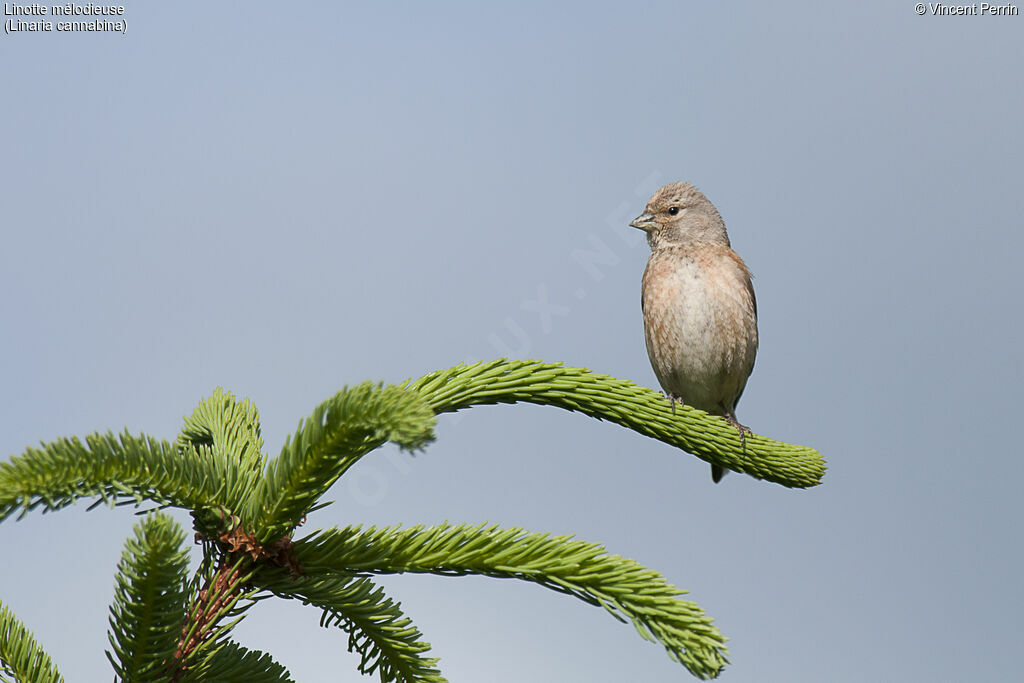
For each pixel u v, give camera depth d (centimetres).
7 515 297
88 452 312
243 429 425
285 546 355
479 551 353
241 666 371
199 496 345
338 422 323
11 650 344
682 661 321
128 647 315
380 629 381
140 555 291
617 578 340
